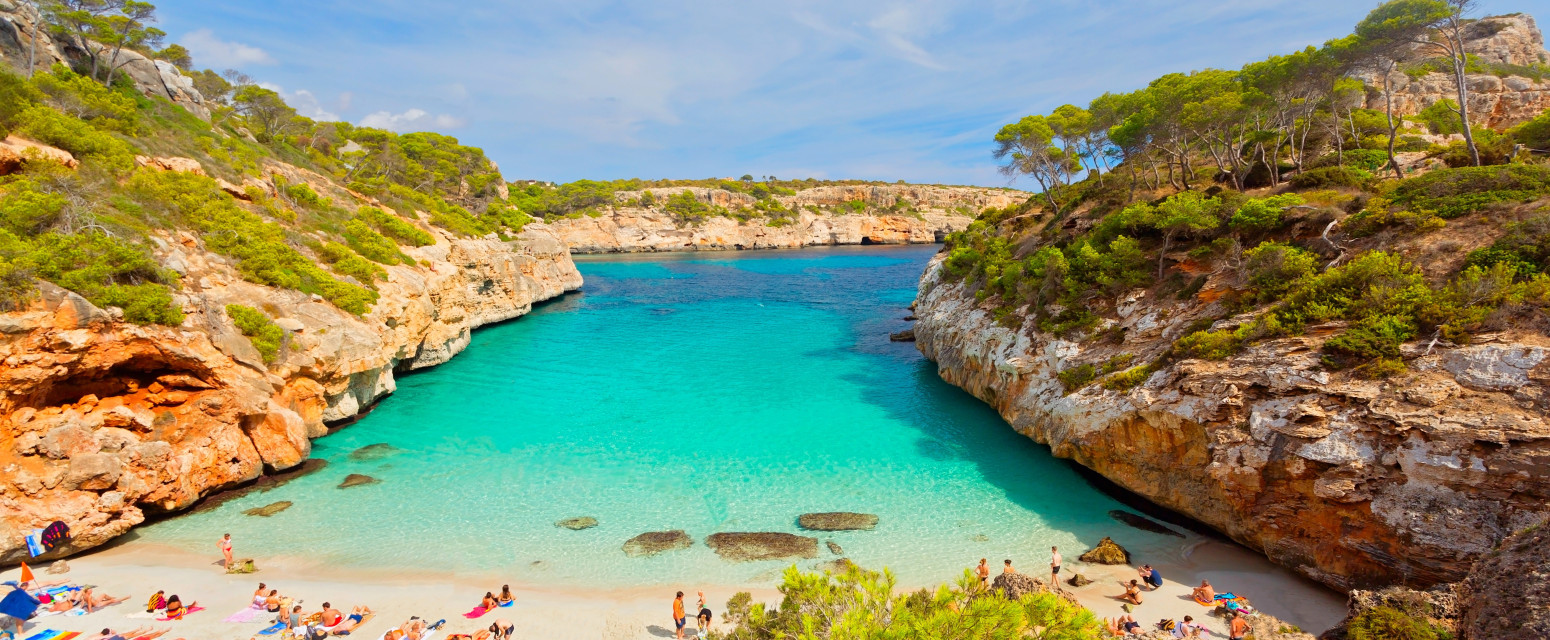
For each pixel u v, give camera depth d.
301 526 21.05
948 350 39.44
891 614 9.75
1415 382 16.22
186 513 21.64
